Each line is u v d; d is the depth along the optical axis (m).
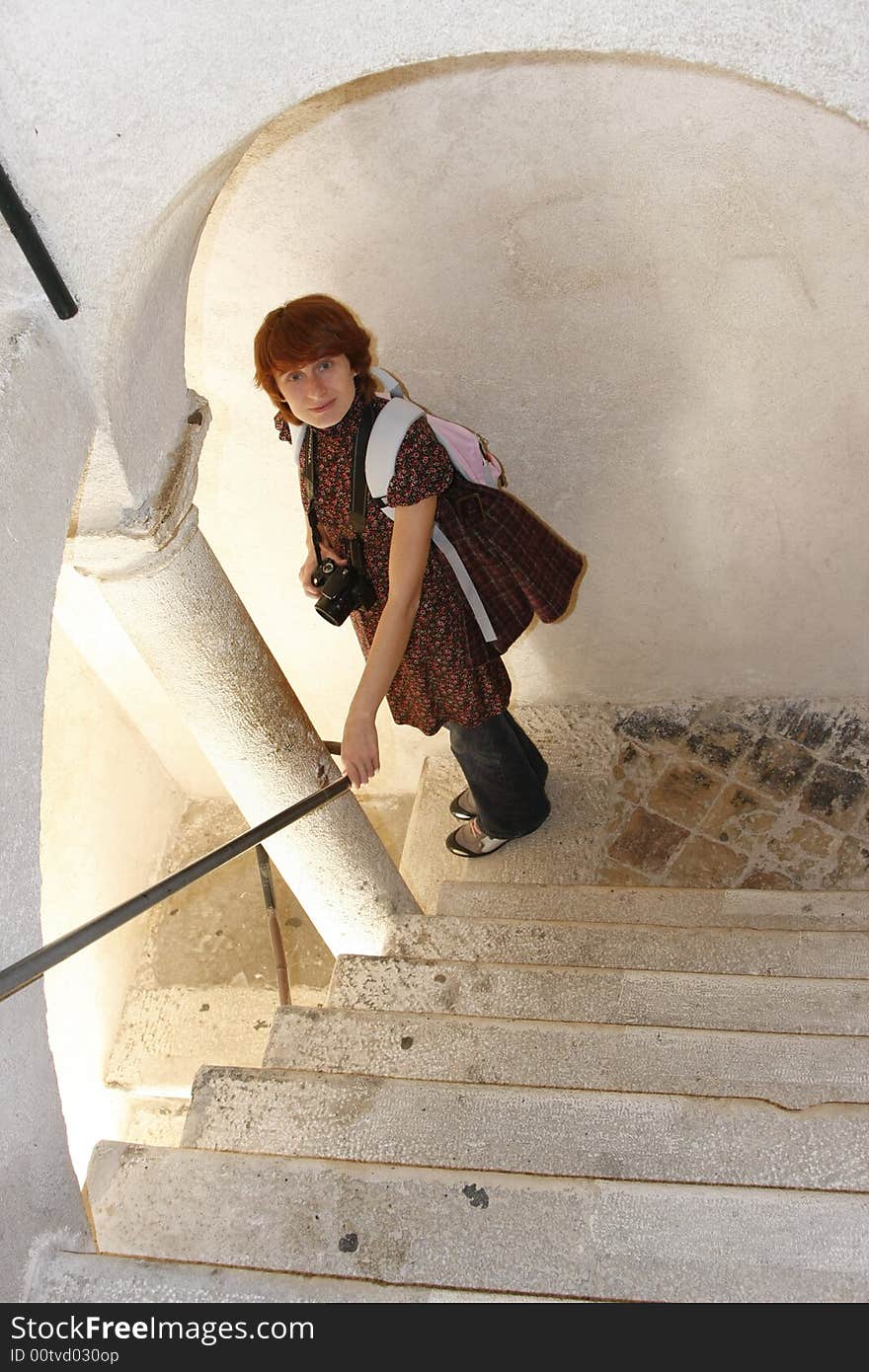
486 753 4.03
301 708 3.56
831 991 2.92
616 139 3.16
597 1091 2.36
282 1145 2.44
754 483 4.07
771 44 1.90
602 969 3.12
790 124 3.07
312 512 3.10
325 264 3.52
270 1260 2.02
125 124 1.93
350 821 3.67
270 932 5.33
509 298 3.60
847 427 3.86
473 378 3.85
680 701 4.91
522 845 4.65
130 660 5.03
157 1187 2.17
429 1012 3.08
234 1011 5.20
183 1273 1.80
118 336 2.24
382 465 2.80
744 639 4.62
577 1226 1.95
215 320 3.68
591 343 3.71
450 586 3.26
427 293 3.60
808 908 3.78
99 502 2.62
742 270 3.47
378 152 3.22
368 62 1.94
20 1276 1.75
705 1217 1.92
